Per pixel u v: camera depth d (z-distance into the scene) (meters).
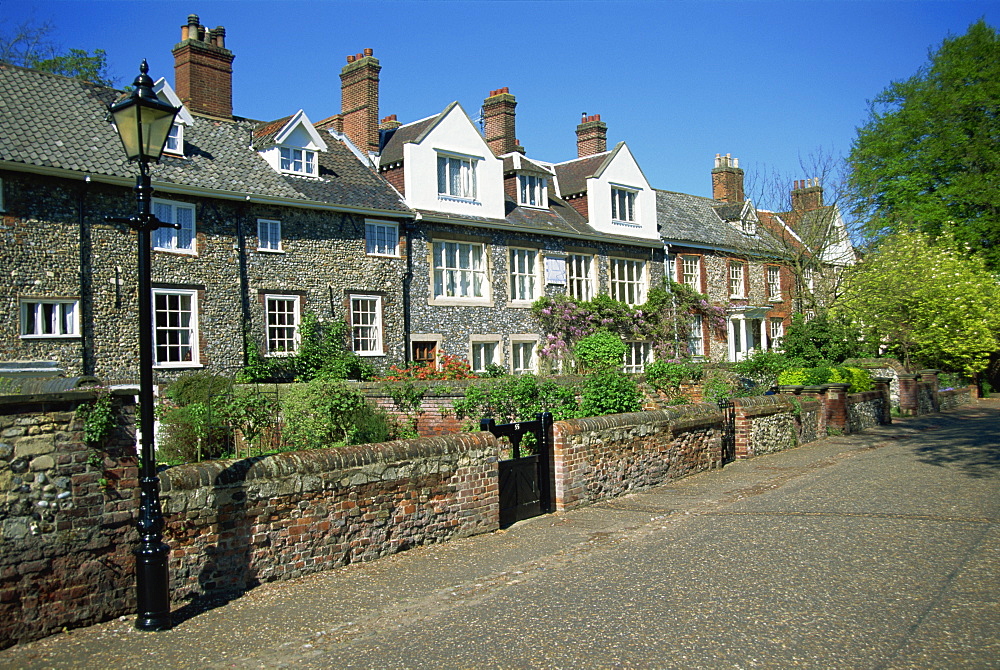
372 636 6.32
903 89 37.12
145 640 6.23
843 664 5.49
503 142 28.03
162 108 6.72
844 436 19.66
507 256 25.81
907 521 9.72
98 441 6.49
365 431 13.23
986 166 34.22
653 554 8.66
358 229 22.06
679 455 13.64
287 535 7.83
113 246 17.53
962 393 30.52
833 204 31.41
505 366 25.22
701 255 33.31
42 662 5.79
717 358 33.28
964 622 6.21
